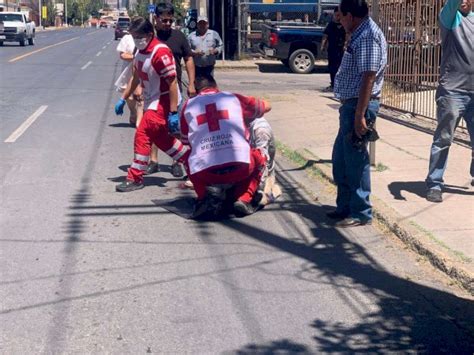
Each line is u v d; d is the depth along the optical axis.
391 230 5.55
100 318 4.07
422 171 7.33
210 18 25.34
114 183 7.18
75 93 15.03
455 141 8.80
